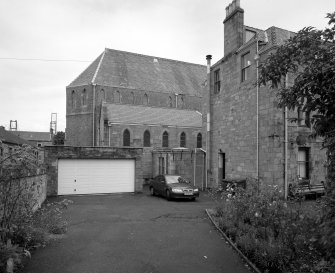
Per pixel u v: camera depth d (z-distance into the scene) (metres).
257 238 7.00
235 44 19.14
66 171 19.52
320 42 3.82
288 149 15.40
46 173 18.31
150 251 7.36
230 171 19.44
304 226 5.71
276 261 5.73
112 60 45.94
